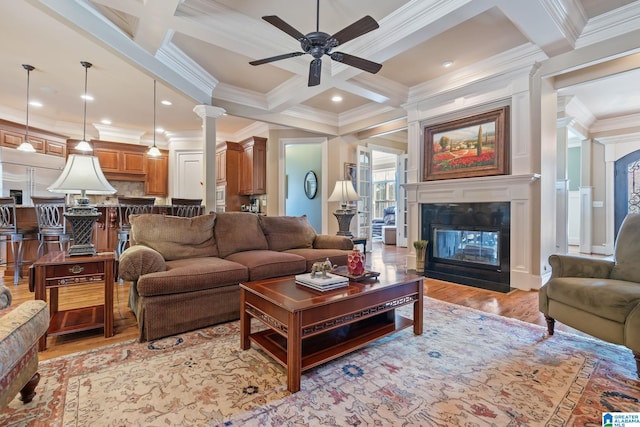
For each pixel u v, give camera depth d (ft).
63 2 7.74
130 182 23.16
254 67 12.55
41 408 4.76
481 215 12.88
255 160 20.21
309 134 19.89
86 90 14.40
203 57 11.76
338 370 5.98
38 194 18.03
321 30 10.18
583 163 20.84
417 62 12.22
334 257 10.92
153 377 5.68
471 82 12.69
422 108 14.96
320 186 21.79
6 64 11.85
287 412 4.74
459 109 13.46
